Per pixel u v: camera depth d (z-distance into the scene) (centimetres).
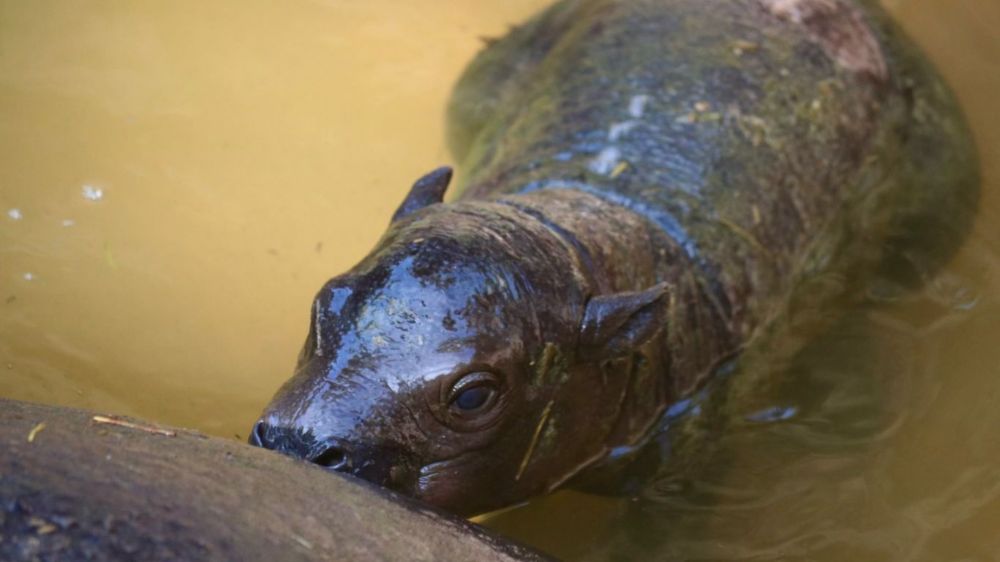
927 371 900
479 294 648
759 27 1034
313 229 1017
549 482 754
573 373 715
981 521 779
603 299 711
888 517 786
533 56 1146
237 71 1162
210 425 836
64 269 939
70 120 1076
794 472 822
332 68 1185
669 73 974
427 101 1164
